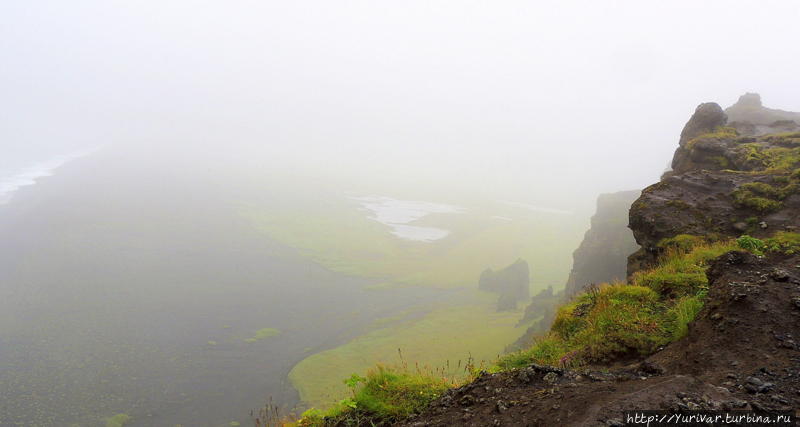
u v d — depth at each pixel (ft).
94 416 173.27
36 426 165.37
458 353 216.13
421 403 23.25
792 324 20.89
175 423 168.25
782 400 16.11
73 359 226.17
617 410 15.76
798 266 30.12
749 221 47.19
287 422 27.25
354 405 24.03
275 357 231.91
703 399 16.05
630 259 56.44
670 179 60.95
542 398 18.98
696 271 35.91
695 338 23.31
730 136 84.64
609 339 28.60
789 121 99.55
